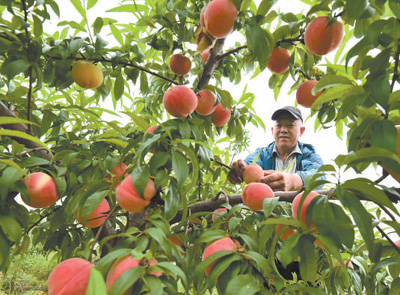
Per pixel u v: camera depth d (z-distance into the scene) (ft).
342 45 4.23
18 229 2.50
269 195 3.07
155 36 4.48
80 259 2.21
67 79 4.16
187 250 2.80
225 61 5.17
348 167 2.11
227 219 2.83
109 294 1.75
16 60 3.28
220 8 3.18
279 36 3.75
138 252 1.94
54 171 3.10
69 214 2.94
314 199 2.20
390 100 2.15
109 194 3.29
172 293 1.99
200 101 3.80
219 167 5.14
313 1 3.78
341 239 2.02
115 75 4.79
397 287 2.58
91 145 3.59
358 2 2.39
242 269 2.20
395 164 1.95
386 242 2.48
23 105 4.19
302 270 2.19
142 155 2.68
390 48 2.27
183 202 2.83
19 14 3.89
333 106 3.89
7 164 2.39
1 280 6.19
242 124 5.43
